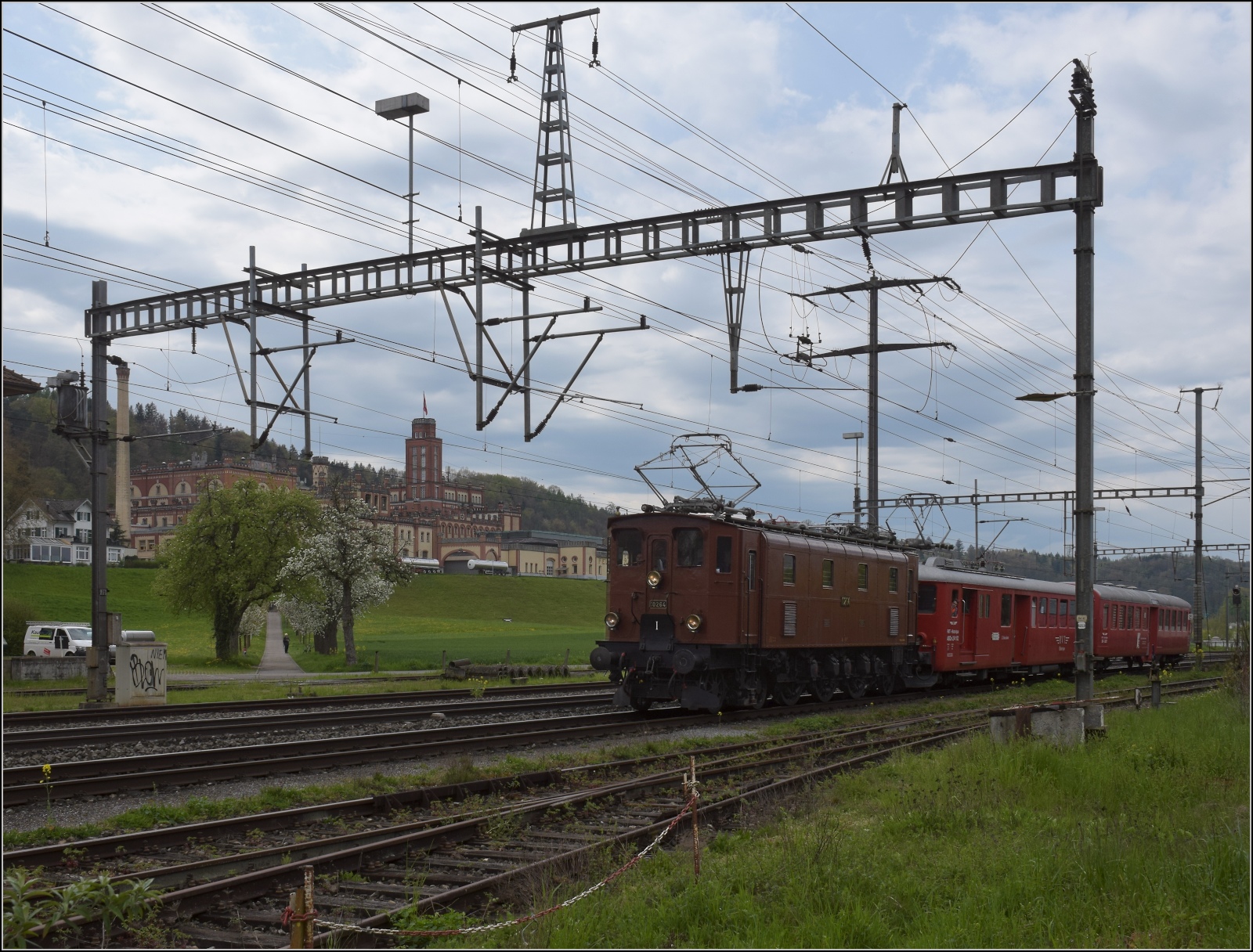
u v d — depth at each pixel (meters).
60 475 122.94
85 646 46.12
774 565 24.14
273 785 13.40
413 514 177.62
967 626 33.81
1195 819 10.59
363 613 60.84
